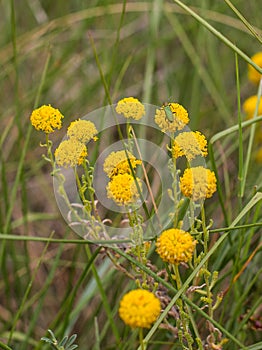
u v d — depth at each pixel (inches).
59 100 23.0
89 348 17.1
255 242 16.2
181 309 12.2
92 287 16.2
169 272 12.6
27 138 17.0
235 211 17.3
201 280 14.9
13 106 22.0
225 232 12.6
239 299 14.8
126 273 13.4
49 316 18.2
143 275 12.6
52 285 18.8
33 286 18.8
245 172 14.7
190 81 22.1
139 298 10.7
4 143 22.0
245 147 19.4
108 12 22.0
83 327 17.7
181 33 20.7
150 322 10.7
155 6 20.7
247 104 18.7
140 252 12.3
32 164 20.7
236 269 14.7
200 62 20.6
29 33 22.9
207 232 12.1
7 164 21.0
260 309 15.5
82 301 16.2
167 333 15.0
